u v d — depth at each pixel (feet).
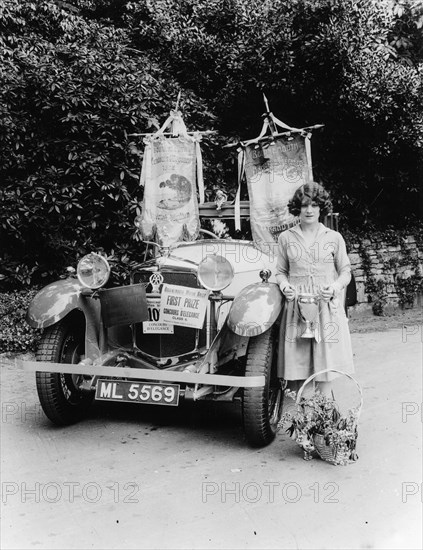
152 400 11.60
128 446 11.99
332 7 25.79
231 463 11.11
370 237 31.14
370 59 26.66
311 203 11.68
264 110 28.96
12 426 13.16
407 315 28.81
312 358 11.73
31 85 22.67
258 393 11.29
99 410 14.26
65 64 23.95
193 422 13.46
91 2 31.12
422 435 12.44
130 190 23.97
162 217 16.90
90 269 12.71
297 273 11.87
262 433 11.53
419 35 33.24
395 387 16.05
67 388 13.02
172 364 12.70
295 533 8.57
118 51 25.23
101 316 12.69
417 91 27.50
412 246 32.24
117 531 8.66
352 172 30.68
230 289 13.66
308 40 26.45
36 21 26.45
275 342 12.36
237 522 8.89
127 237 23.84
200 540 8.38
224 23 29.14
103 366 11.73
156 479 10.41
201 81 29.01
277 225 15.89
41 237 22.53
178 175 16.84
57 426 13.12
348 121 28.58
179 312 12.48
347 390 15.85
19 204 21.31
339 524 8.82
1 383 16.63
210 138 27.04
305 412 11.30
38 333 19.60
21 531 8.68
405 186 32.19
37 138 22.59
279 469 10.82
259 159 16.11
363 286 29.27
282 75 27.02
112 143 22.85
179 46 28.40
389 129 28.55
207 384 11.72
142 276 12.99
